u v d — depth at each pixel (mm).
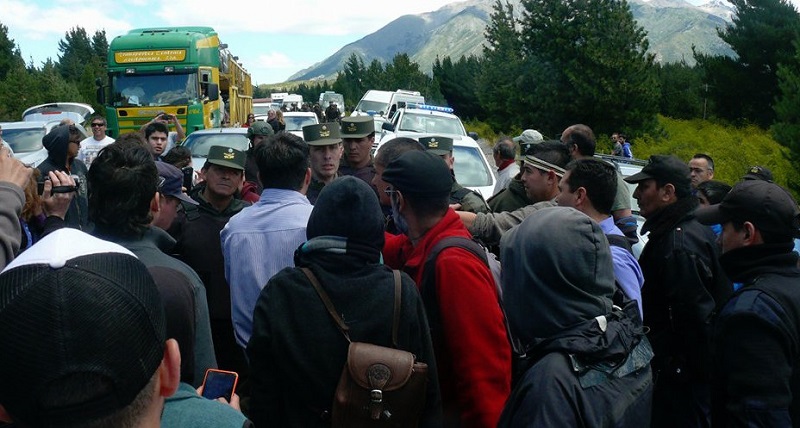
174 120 12211
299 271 2406
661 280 3754
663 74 39062
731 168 18000
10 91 43875
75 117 22344
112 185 2412
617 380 2205
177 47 18703
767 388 2541
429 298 2727
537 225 2367
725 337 2658
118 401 1053
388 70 68062
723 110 33938
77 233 1168
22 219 3654
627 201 4559
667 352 3730
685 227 3760
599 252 2352
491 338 2629
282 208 3359
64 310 1020
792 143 15320
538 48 27828
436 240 2855
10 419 1102
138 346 1078
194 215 3986
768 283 2695
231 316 3596
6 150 2326
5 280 1069
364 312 2361
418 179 2857
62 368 1002
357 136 5781
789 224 2799
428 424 2463
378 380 2242
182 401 1636
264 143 3416
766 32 31609
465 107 52750
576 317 2264
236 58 28859
